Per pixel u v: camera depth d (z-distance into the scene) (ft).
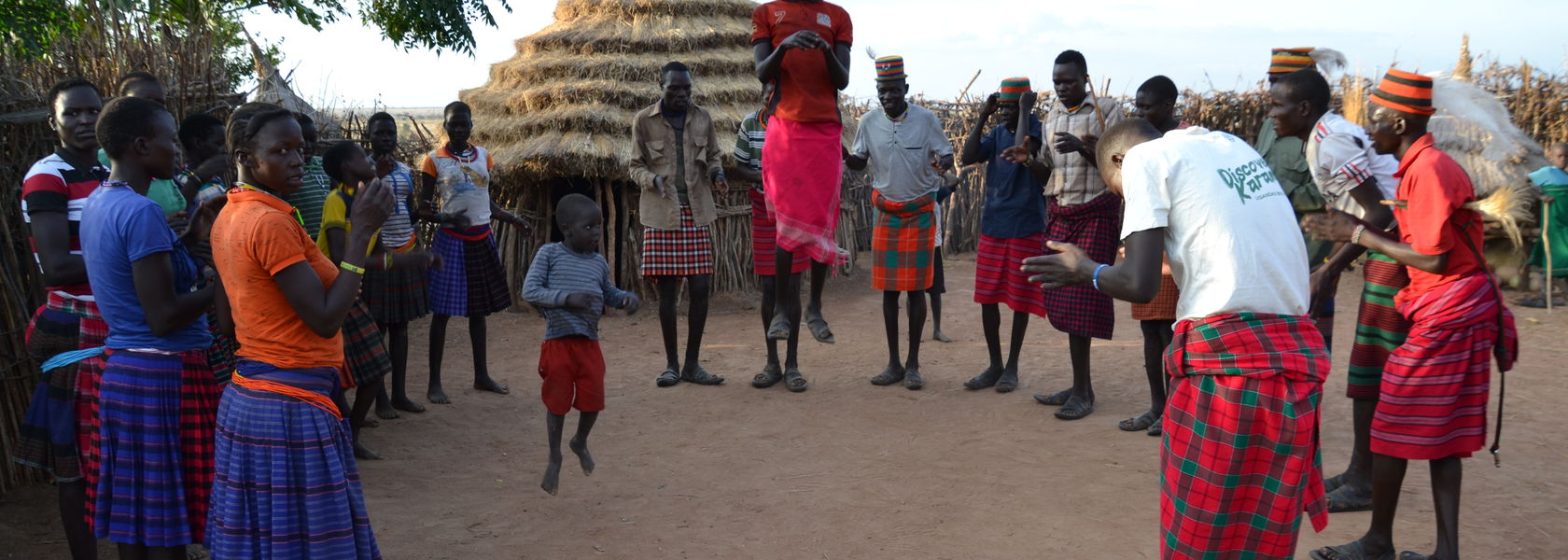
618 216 33.22
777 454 17.84
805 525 14.47
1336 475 15.75
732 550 13.65
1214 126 39.99
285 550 9.62
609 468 17.16
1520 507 14.44
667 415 20.43
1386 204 12.19
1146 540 13.70
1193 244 9.64
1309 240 16.20
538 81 33.37
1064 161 19.24
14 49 18.72
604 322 30.48
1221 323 9.52
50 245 11.23
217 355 12.89
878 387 22.59
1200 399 9.66
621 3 34.63
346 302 9.62
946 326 30.01
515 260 32.58
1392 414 11.91
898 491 15.84
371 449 18.10
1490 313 11.48
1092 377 23.35
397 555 13.43
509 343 27.94
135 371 10.27
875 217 22.17
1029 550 13.48
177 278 10.73
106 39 18.62
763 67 18.16
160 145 10.44
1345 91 18.58
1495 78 35.09
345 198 16.24
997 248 21.56
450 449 18.25
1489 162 26.86
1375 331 13.38
